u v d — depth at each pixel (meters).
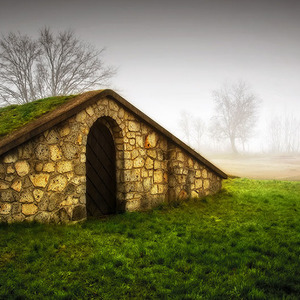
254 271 4.09
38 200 5.70
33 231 5.17
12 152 5.31
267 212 8.13
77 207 6.46
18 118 7.00
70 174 6.34
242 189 12.34
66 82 28.95
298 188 13.33
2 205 5.17
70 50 28.62
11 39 26.53
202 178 10.05
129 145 7.77
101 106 7.05
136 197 7.87
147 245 5.11
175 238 5.59
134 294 3.50
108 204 7.81
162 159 8.82
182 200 9.18
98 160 7.62
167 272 4.08
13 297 3.23
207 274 4.05
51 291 3.43
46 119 5.95
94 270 4.00
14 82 26.67
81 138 6.61
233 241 5.46
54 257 4.34
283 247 5.14
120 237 5.54
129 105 7.63
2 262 4.02
